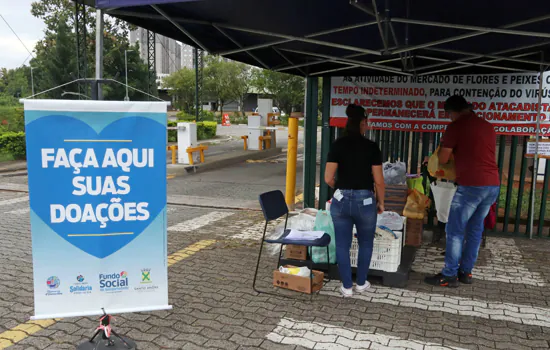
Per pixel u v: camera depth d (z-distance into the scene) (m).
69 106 2.87
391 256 4.43
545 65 5.59
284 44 5.23
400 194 5.63
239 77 48.91
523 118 6.04
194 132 14.21
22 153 16.67
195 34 4.91
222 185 11.26
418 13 3.81
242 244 5.98
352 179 3.98
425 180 6.56
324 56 5.35
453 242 4.40
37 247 2.95
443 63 5.40
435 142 6.51
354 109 4.05
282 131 33.72
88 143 2.93
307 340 3.43
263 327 3.63
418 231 5.55
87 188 2.97
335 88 6.79
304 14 4.09
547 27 4.07
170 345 3.35
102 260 3.06
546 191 6.21
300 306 4.04
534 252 5.64
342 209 4.03
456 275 4.50
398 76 6.46
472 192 4.22
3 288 4.45
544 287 4.53
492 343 3.40
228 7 3.92
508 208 6.37
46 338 3.44
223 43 5.26
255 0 3.71
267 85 39.44
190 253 5.58
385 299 4.19
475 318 3.82
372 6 3.61
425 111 6.43
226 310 3.94
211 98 51.34
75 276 3.03
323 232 4.42
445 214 5.43
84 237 3.01
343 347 3.32
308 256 4.77
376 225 4.51
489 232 6.48
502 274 4.88
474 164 4.20
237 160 16.16
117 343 3.22
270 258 5.39
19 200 9.32
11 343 3.36
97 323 3.70
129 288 3.13
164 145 3.04
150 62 30.59
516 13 3.70
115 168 2.99
